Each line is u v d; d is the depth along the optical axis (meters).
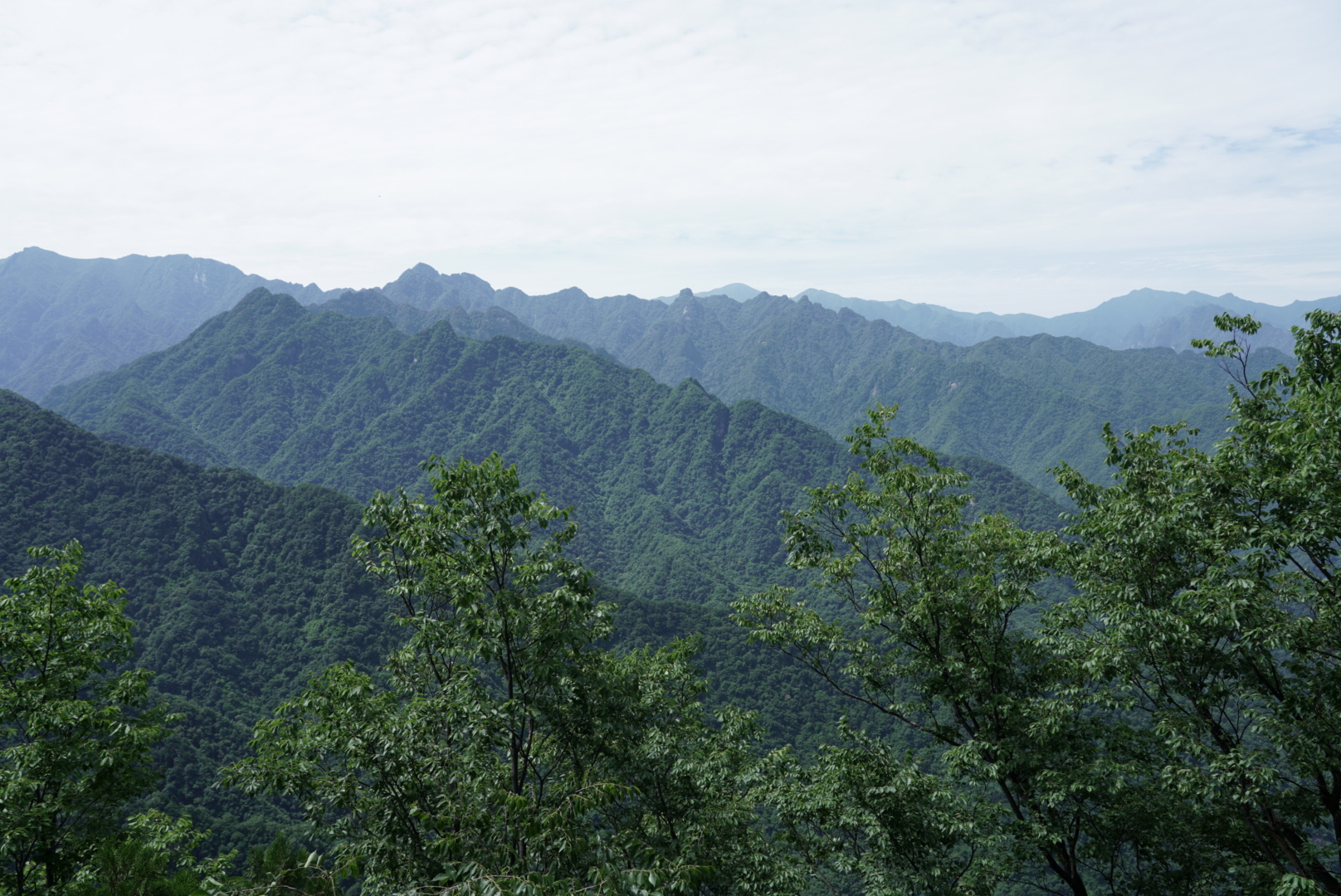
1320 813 16.34
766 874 16.08
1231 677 16.97
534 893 6.89
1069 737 17.61
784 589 21.59
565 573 12.95
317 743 12.35
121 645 18.94
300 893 9.93
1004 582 18.09
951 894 15.55
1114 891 17.78
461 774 11.45
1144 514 16.31
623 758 15.00
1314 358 17.36
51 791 16.06
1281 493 15.89
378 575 15.59
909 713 20.08
